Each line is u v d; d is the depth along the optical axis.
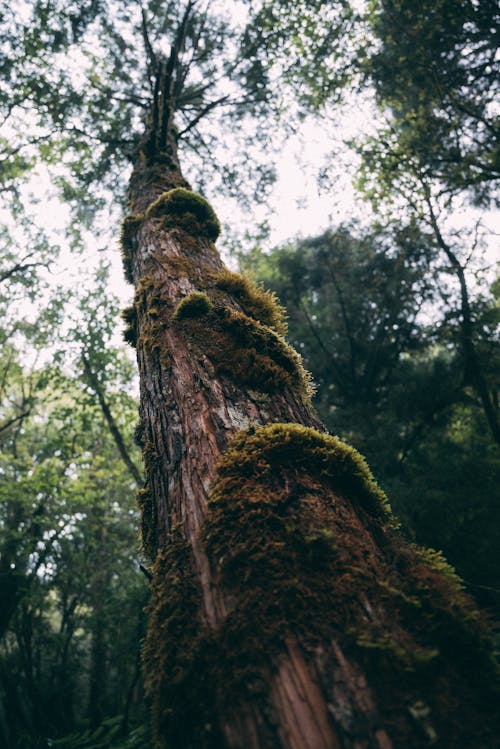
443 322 9.75
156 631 1.26
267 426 1.59
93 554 11.91
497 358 9.05
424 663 1.01
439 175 8.95
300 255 12.40
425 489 7.54
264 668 1.02
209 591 1.23
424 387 9.88
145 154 4.51
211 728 1.00
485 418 10.66
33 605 9.91
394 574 1.23
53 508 9.95
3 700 8.88
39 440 12.77
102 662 10.45
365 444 8.56
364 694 0.95
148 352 2.20
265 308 2.44
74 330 9.77
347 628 1.05
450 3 7.23
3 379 12.42
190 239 2.94
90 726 8.85
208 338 2.07
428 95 8.73
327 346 11.95
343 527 1.29
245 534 1.26
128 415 10.37
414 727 0.90
